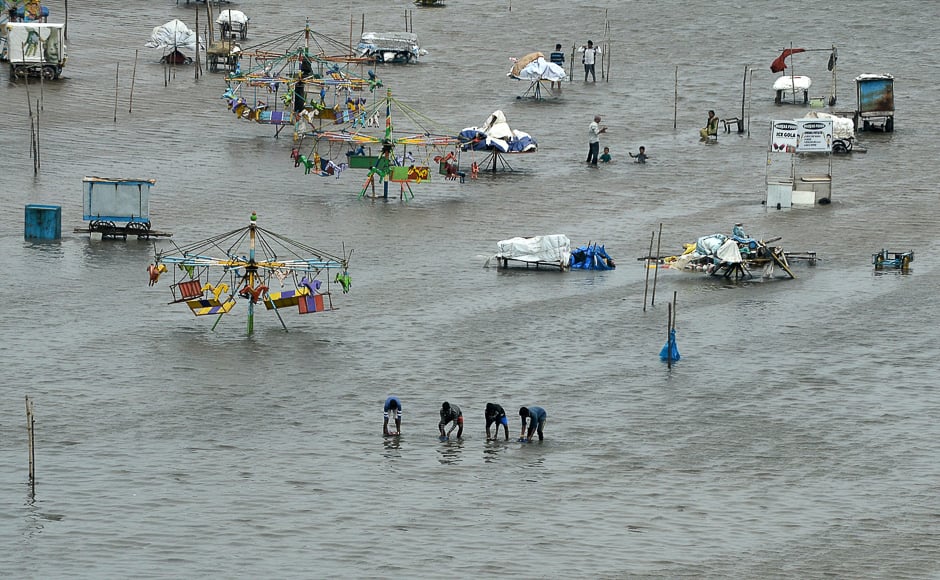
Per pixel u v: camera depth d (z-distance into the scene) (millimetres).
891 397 114875
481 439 104250
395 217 169500
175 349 120562
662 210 176250
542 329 129875
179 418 105750
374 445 102250
